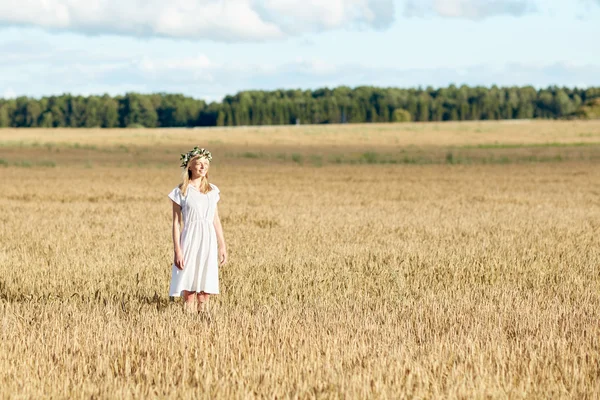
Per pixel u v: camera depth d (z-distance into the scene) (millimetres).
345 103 182750
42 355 5188
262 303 7438
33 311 6801
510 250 11109
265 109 172875
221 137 88875
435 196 24641
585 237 12977
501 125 116125
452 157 54969
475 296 7719
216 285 7176
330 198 23547
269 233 13312
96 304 7199
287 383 4586
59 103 167500
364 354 5199
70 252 10859
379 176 37500
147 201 22234
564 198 23625
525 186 29938
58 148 69938
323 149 70625
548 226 14852
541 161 52844
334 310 6957
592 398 4367
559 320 6449
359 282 8578
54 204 20672
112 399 4340
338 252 10859
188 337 5590
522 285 8539
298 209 19125
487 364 4949
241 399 4328
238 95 195750
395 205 20812
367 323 6191
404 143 80562
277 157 58531
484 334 5820
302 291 8094
